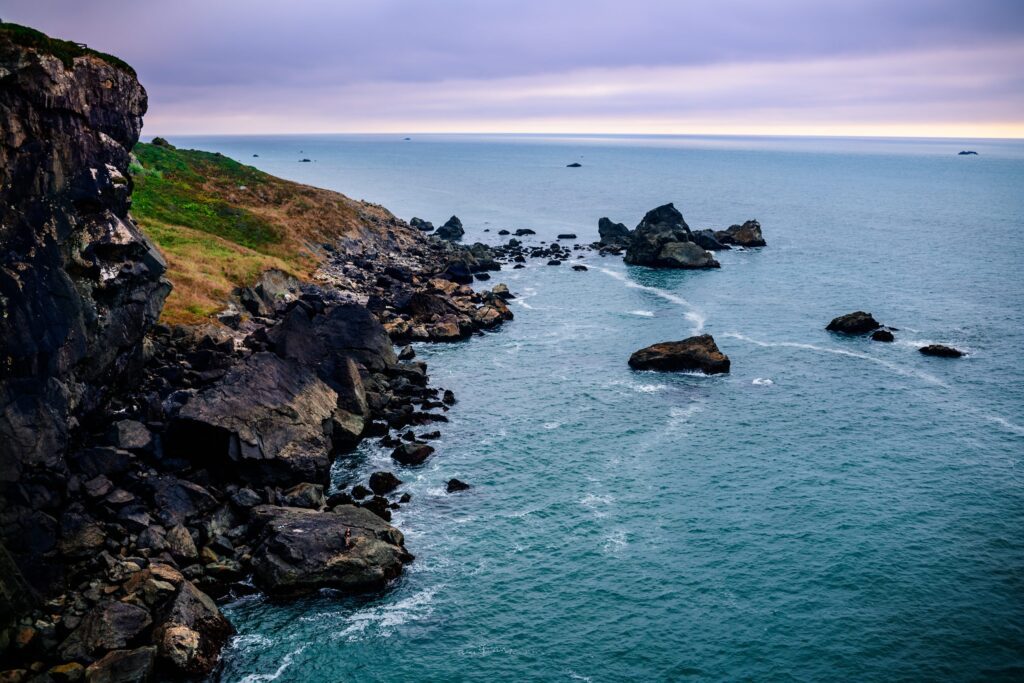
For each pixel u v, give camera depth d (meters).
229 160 160.50
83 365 48.22
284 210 140.62
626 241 171.62
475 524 52.62
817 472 61.25
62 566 40.56
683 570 47.91
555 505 55.50
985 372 85.25
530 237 188.75
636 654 40.50
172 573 41.62
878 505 56.03
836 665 39.84
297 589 43.66
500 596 45.00
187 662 36.84
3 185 40.12
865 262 152.62
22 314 41.00
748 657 40.38
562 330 102.06
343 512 49.22
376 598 44.31
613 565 48.34
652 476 60.19
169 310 75.19
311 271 112.12
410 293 107.94
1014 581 47.06
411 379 77.62
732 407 74.56
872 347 94.62
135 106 52.28
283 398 57.47
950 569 48.22
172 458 52.09
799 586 46.41
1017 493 57.91
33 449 41.31
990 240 182.25
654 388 79.62
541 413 72.56
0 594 35.91
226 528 47.38
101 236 48.47
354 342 76.31
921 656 40.59
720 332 101.50
